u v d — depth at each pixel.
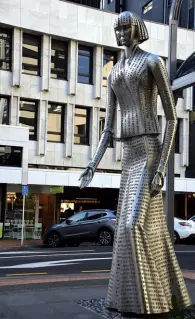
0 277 10.50
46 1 27.86
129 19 5.91
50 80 28.14
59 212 27.80
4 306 6.68
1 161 24.52
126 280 5.70
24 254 16.34
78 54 29.38
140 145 5.90
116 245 5.93
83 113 29.45
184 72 8.97
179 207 31.44
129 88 5.90
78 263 13.45
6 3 26.75
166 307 5.59
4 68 27.03
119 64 6.14
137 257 5.57
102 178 26.64
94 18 29.41
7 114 27.09
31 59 27.89
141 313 5.50
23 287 8.63
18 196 26.09
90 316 5.86
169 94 5.83
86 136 29.41
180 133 32.25
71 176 25.91
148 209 5.78
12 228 24.83
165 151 5.80
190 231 22.48
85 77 29.56
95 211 20.61
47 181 25.25
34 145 27.56
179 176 32.19
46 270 11.92
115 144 29.61
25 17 27.20
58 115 28.64
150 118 5.91
